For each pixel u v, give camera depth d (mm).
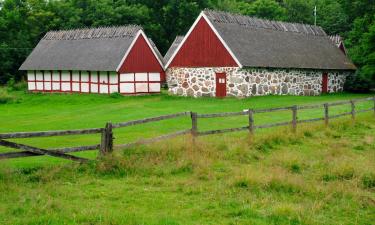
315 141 18484
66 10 68750
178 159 13844
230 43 37469
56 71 48344
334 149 16781
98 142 17672
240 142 16234
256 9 80375
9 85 55219
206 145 15352
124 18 70062
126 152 13523
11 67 60094
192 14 72750
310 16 77188
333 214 10133
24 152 11570
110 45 45656
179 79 40656
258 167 13672
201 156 14328
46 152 11922
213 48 38250
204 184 11953
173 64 40875
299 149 16938
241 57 36719
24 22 64938
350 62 47656
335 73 45688
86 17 68812
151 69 45750
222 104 32875
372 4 43938
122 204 10180
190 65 39750
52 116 28750
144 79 45375
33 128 22766
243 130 18203
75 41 49562
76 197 10500
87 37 49000
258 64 37062
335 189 11703
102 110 31031
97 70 43812
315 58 43375
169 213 9719
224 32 38219
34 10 66688
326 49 46750
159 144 14352
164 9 72125
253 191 11438
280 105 31703
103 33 48031
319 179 13008
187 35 39688
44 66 48531
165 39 74125
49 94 46938
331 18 67438
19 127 23219
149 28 71000
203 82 39031
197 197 10891
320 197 11211
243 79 36844
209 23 38281
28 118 27844
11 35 62531
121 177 12352
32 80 50312
